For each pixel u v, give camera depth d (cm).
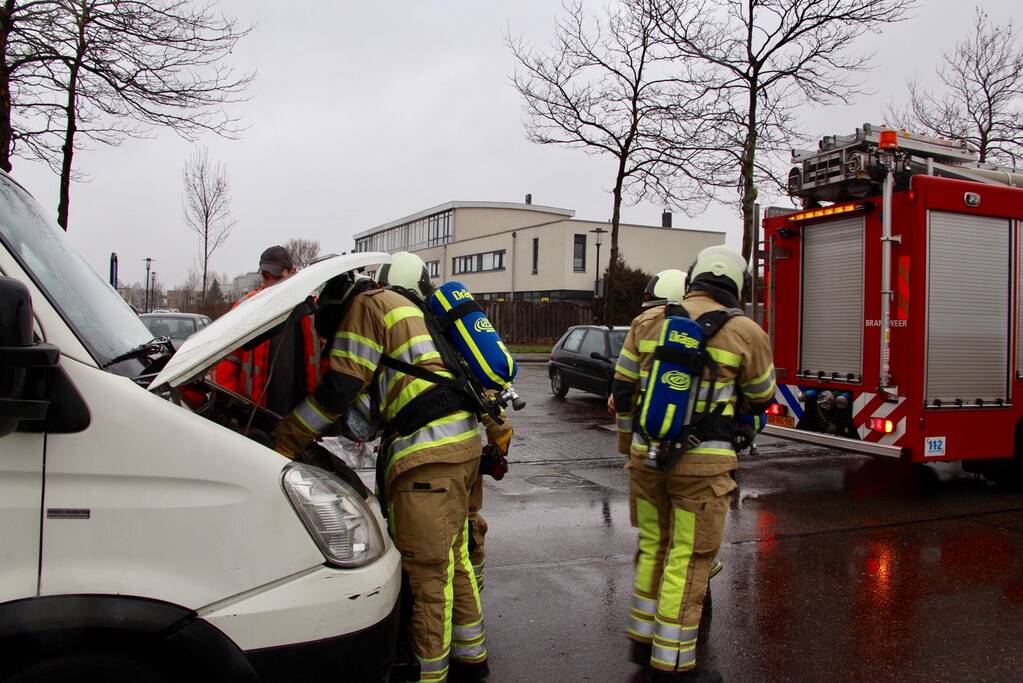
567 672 361
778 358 787
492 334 328
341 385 294
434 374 311
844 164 695
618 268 3834
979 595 472
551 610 435
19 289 194
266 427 336
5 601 210
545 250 4409
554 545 555
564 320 3566
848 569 518
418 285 351
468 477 321
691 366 335
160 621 215
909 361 662
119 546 218
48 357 199
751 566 522
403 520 308
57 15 998
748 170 1408
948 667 376
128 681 216
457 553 339
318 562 237
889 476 816
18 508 212
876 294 692
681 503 342
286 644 228
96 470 218
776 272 790
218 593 225
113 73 1075
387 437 322
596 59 1678
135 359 271
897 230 672
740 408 362
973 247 688
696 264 377
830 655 387
